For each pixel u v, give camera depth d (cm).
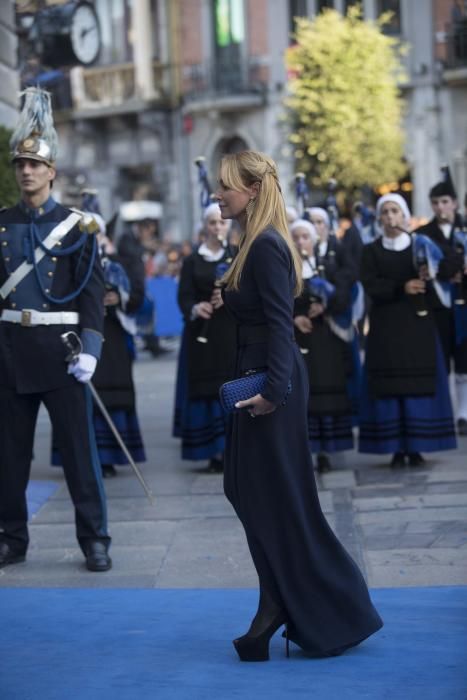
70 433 727
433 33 3353
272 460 533
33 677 538
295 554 537
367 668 531
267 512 536
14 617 631
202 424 1021
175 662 552
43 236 719
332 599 540
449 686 506
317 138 2975
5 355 722
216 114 3562
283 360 519
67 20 1490
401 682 513
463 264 1071
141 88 3656
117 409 1009
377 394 977
